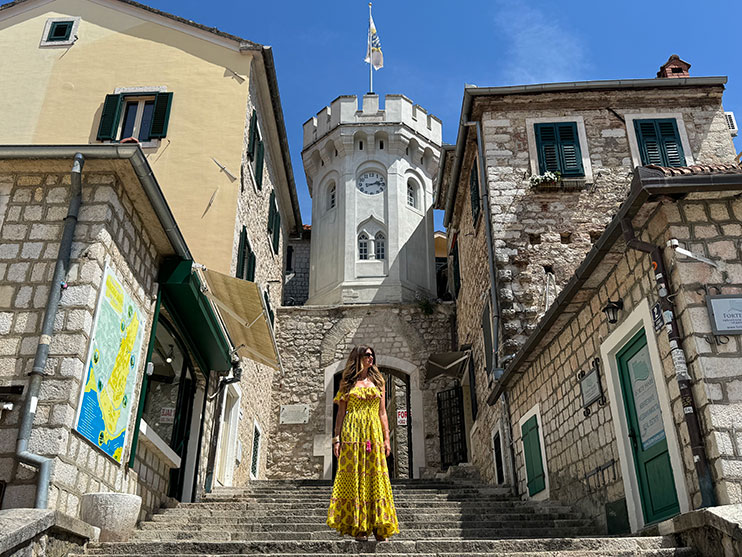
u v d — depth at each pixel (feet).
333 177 79.25
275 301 64.75
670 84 46.57
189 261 29.45
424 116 81.97
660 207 20.84
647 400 22.68
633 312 22.95
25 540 15.69
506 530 24.97
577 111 47.47
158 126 44.50
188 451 36.29
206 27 48.14
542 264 43.45
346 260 72.33
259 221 52.90
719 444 18.02
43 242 22.93
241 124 45.24
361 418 17.51
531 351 32.50
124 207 24.89
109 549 18.43
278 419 62.23
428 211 78.48
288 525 25.45
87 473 21.94
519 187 45.50
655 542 17.76
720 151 45.60
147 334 27.61
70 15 48.65
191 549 18.26
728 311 19.42
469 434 57.57
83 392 21.27
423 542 18.12
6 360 21.15
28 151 22.98
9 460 19.86
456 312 64.80
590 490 27.37
